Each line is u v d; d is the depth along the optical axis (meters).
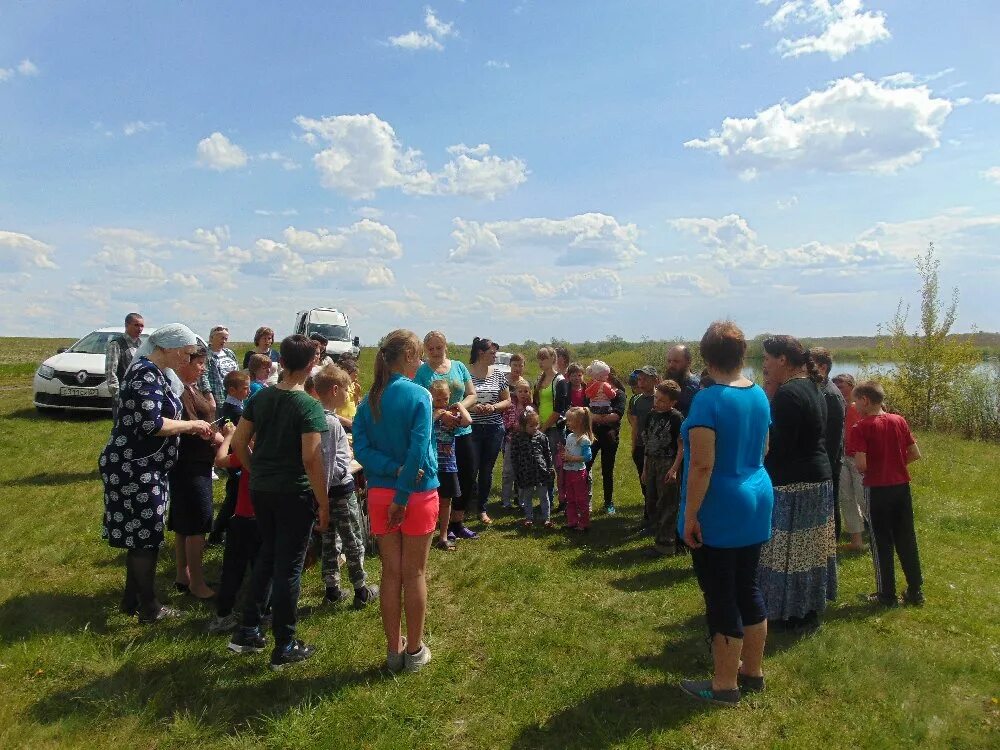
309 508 3.84
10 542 5.95
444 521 6.22
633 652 4.09
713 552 3.39
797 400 4.18
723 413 3.27
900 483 5.01
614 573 5.60
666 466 6.49
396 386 3.71
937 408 19.47
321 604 4.83
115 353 8.39
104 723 3.21
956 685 3.79
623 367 27.39
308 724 3.24
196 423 4.45
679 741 3.13
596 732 3.20
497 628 4.45
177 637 4.13
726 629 3.38
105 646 4.00
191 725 3.21
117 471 4.23
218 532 5.79
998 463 12.84
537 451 7.12
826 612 4.89
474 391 6.46
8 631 4.12
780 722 3.30
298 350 3.80
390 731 3.20
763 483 3.40
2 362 29.41
